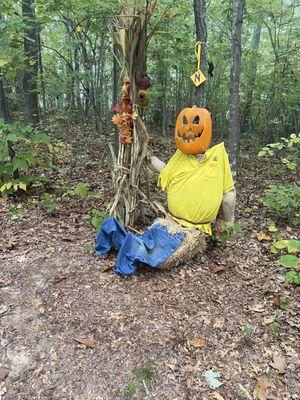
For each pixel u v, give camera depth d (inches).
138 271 136.0
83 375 94.3
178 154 148.3
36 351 100.9
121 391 90.5
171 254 136.0
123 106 142.9
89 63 269.3
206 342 106.3
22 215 178.7
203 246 148.2
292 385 94.0
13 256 144.1
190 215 144.8
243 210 208.5
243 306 123.3
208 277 137.3
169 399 89.0
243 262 151.7
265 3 333.4
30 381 92.5
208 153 143.2
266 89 387.5
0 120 191.8
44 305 117.4
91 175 238.7
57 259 142.2
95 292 123.3
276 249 160.2
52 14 210.8
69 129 354.6
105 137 301.9
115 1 183.3
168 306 119.2
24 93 275.9
